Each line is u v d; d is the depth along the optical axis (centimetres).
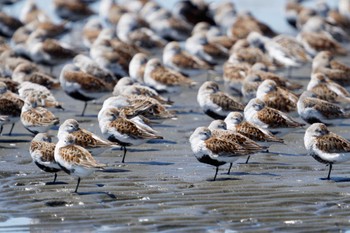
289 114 1894
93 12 3959
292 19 3919
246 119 1725
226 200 1341
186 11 3797
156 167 1580
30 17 3825
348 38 3603
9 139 1848
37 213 1278
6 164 1608
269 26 3666
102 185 1441
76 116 2109
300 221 1228
